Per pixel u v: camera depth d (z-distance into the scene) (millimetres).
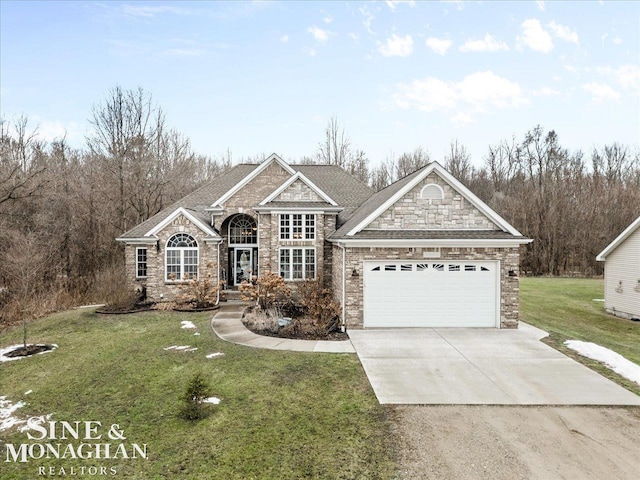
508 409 7574
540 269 40594
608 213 39312
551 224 40625
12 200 23531
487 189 52406
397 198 14125
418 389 8539
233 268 21281
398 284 13898
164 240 18797
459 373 9531
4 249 21250
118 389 8961
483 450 6156
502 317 13906
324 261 18625
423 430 6785
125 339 13180
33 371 10336
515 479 5426
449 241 13539
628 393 8328
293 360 10578
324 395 8297
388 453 6109
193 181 43781
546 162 47531
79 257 26484
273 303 16609
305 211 18016
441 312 13938
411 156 56375
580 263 39594
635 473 5559
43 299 19484
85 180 29250
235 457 6105
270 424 7102
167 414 7645
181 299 18281
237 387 8797
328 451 6207
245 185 20719
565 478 5445
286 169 20766
